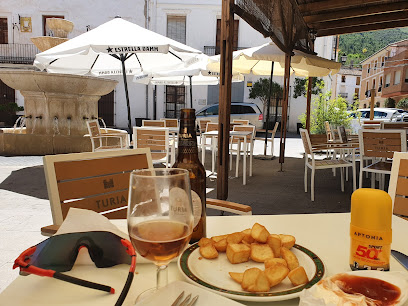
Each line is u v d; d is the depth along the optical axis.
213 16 22.00
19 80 8.74
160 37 6.95
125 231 1.03
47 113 9.28
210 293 0.69
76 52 6.34
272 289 0.75
